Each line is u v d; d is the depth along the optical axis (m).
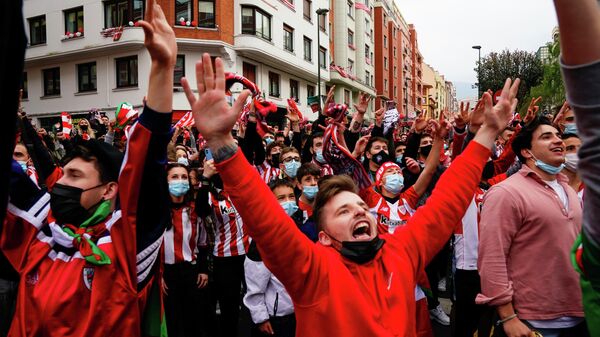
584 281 1.38
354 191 2.01
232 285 4.51
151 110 1.80
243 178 1.62
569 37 0.95
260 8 22.59
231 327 4.52
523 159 2.86
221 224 4.54
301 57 27.06
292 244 1.66
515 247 2.69
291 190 3.86
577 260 1.29
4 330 2.98
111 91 21.62
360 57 38.47
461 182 2.08
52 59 23.14
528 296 2.61
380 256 1.89
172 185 4.01
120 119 5.35
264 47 22.72
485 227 2.73
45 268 1.97
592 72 0.94
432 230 2.05
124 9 21.05
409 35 61.28
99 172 2.06
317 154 5.30
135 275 1.95
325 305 1.69
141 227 1.96
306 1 28.44
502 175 4.71
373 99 41.97
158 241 2.02
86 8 21.81
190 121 6.89
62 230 1.96
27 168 4.32
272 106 4.93
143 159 1.83
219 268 4.53
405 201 4.05
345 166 4.46
